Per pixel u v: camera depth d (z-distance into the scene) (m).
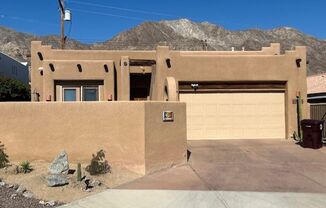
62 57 24.55
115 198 12.45
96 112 15.72
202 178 14.90
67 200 12.20
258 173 15.70
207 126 23.84
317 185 14.05
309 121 20.86
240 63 23.98
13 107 15.79
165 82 21.64
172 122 16.72
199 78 23.67
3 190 12.55
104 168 14.78
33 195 12.34
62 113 15.80
